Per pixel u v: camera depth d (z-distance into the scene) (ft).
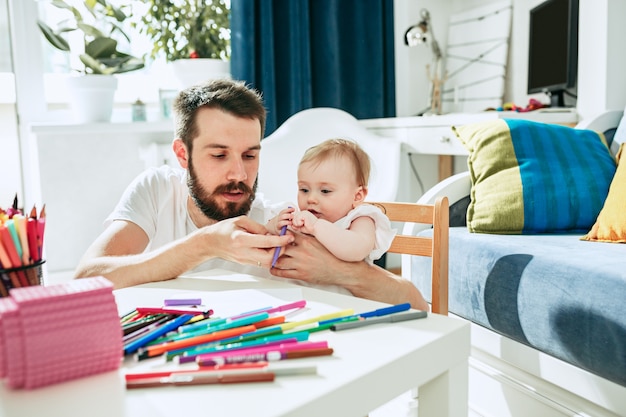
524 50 9.23
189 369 1.87
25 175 8.73
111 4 8.82
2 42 8.36
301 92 9.19
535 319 4.19
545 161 5.41
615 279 3.60
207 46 8.85
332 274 3.33
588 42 7.34
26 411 1.61
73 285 1.88
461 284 5.03
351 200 3.74
